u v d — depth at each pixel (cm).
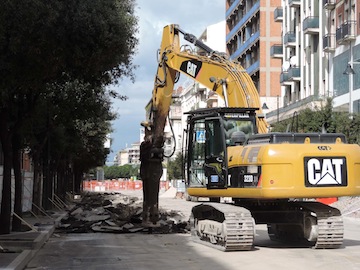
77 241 1966
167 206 4678
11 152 1925
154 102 2145
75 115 2286
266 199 1627
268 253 1550
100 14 1429
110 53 1501
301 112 3906
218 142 1697
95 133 4544
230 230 1555
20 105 1870
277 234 1850
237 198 1722
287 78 6144
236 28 8531
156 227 2217
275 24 7150
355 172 1556
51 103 2156
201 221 1809
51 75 1523
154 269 1301
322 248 1638
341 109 4491
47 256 1554
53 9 1356
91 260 1467
